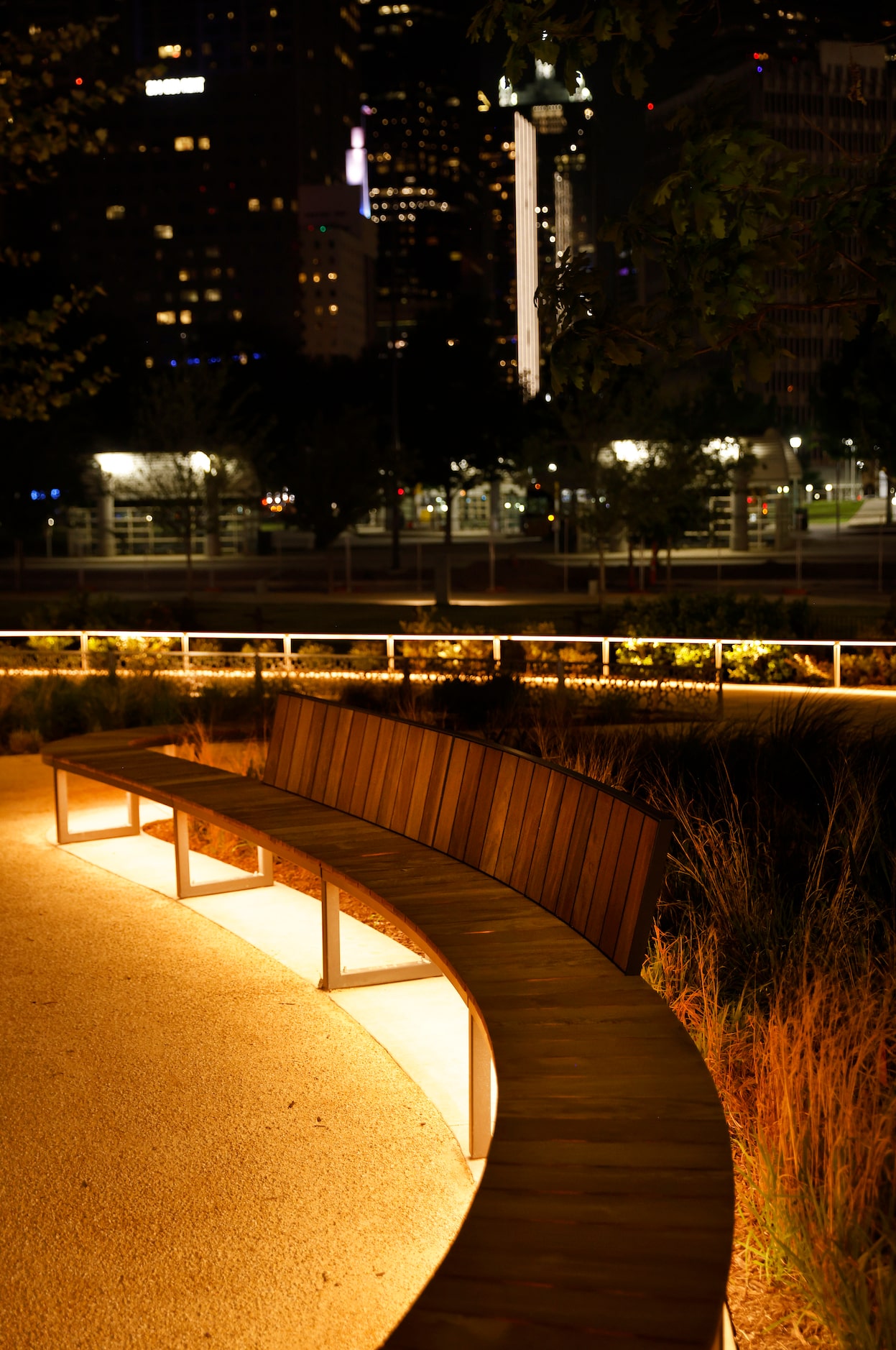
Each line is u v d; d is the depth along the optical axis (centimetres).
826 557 5416
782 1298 308
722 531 5828
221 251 19038
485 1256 229
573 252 481
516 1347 200
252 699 1350
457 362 6344
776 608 2247
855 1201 308
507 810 508
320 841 574
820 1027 403
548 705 1263
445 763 565
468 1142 406
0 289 7356
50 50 1163
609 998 371
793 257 432
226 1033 502
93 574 5441
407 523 9231
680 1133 282
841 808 687
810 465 12962
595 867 426
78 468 5056
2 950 610
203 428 4053
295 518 4322
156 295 19125
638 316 480
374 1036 499
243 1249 341
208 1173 386
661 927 575
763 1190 323
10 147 1187
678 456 3678
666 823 381
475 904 468
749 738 861
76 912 676
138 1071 464
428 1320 208
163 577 5216
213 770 770
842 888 521
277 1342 299
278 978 569
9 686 1444
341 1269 331
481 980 385
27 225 18862
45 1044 491
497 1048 334
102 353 7588
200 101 18862
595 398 3619
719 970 512
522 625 2847
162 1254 339
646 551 5931
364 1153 399
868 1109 349
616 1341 202
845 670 1761
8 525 4606
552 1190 255
